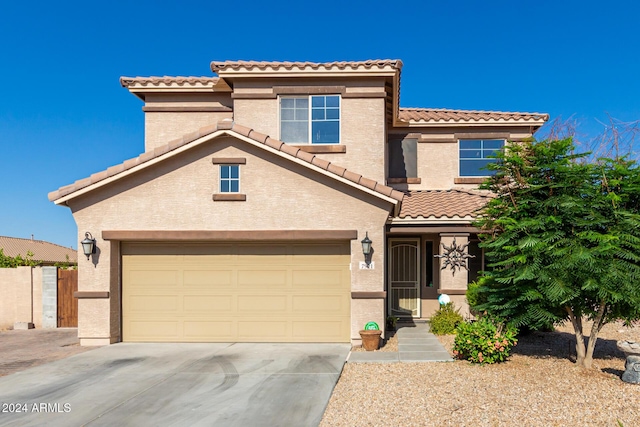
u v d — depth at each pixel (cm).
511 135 1870
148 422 739
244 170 1302
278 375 987
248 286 1325
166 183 1306
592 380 927
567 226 1009
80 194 1284
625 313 998
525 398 820
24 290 1736
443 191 1845
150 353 1195
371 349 1211
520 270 1009
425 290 1777
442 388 881
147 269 1340
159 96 1734
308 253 1321
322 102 1567
